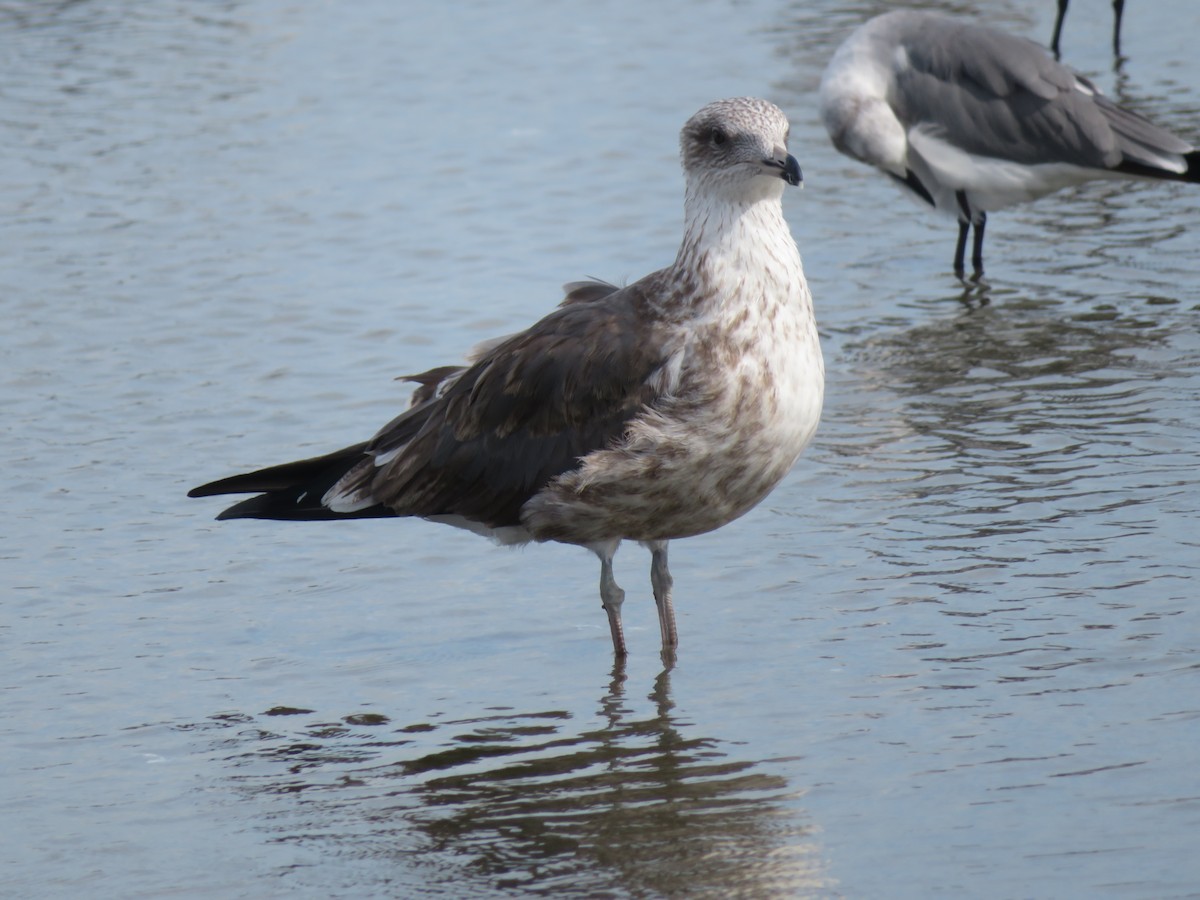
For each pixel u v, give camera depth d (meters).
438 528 13.03
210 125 24.77
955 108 18.88
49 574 12.30
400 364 16.34
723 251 10.27
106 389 16.00
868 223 20.69
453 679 10.69
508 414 10.72
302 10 31.38
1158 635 10.43
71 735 10.11
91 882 8.46
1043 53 19.05
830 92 19.36
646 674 10.59
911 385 15.56
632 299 10.64
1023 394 15.12
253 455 14.38
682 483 10.34
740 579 11.83
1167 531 11.95
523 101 25.39
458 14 30.67
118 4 32.34
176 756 9.82
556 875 8.29
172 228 20.64
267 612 11.73
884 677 10.24
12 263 19.59
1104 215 20.50
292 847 8.73
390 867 8.47
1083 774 8.85
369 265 19.16
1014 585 11.33
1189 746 9.05
